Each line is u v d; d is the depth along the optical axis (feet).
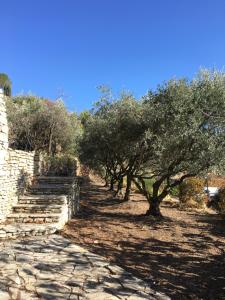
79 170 98.89
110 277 23.84
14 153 38.60
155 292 21.97
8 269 23.82
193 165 41.50
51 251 28.40
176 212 56.59
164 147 40.47
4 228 32.12
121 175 69.72
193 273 26.45
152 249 31.68
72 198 45.19
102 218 44.52
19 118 79.15
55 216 35.78
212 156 38.29
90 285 22.15
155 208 47.75
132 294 21.26
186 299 21.67
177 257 30.01
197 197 65.36
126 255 29.43
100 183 109.70
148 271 26.00
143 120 43.57
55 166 64.44
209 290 23.50
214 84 39.29
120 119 48.11
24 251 27.99
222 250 32.99
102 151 58.75
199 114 38.55
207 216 53.01
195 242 35.22
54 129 81.25
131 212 51.06
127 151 50.29
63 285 21.84
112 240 33.53
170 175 46.55
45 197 39.60
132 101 49.32
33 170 48.34
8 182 36.47
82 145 63.57
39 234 33.09
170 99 40.14
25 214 36.42
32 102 85.66
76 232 35.42
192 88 40.22
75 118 88.48
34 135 80.33
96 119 55.72
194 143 39.68
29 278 22.53
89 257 27.71
